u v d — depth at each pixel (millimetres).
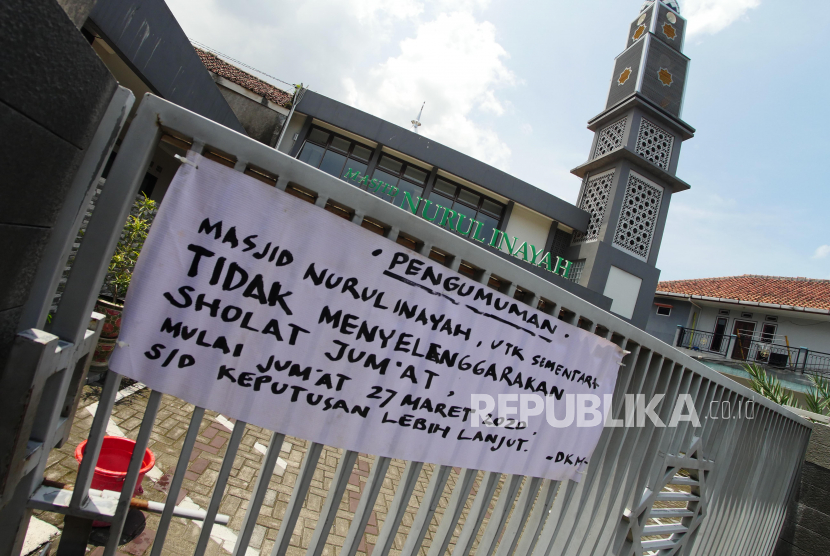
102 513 1163
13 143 791
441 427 1548
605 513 2115
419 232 1397
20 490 1103
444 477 1586
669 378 2223
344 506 3555
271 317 1257
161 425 3852
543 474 1818
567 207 13773
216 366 1224
